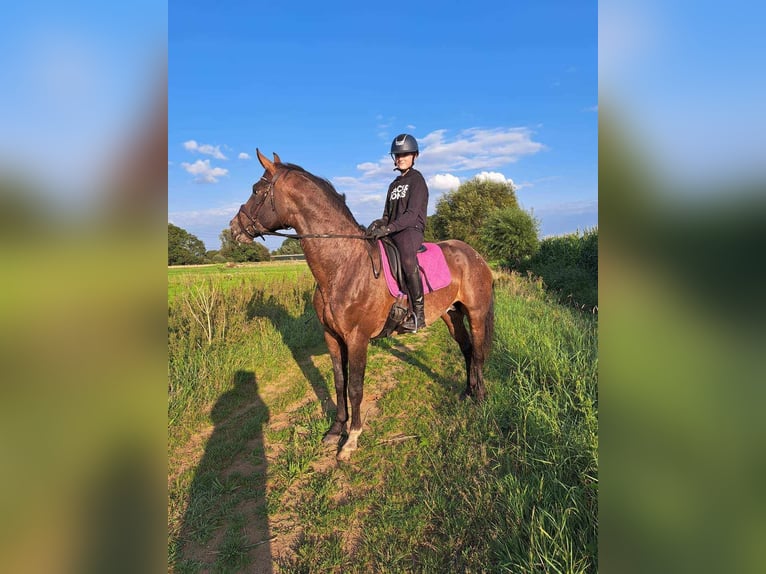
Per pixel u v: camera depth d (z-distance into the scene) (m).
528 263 15.55
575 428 2.96
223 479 3.02
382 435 3.53
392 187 3.63
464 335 4.25
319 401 4.33
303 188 3.07
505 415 3.56
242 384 4.88
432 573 2.07
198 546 2.40
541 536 2.06
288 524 2.56
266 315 7.64
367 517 2.56
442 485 2.72
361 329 3.22
